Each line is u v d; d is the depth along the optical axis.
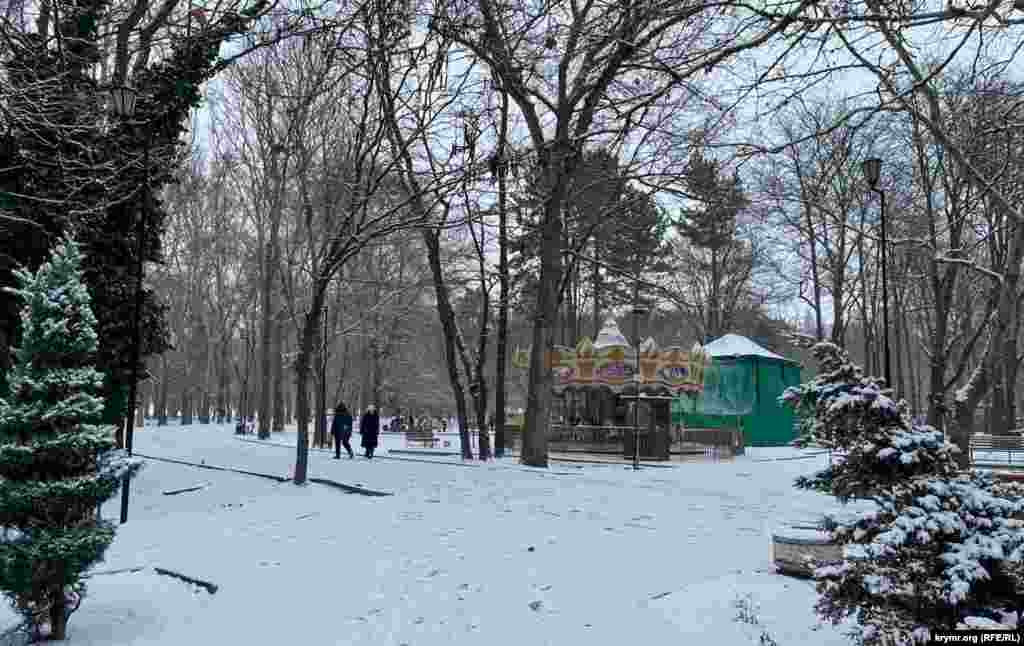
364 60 12.98
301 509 13.17
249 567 9.10
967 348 23.62
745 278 52.31
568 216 26.55
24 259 15.34
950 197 25.17
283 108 30.61
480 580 8.34
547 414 22.38
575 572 8.67
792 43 7.61
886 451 4.89
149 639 6.79
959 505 4.65
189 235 58.66
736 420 40.00
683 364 30.64
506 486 16.11
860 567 4.77
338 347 65.31
